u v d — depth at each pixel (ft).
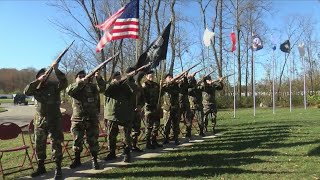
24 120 85.81
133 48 89.81
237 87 143.54
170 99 39.04
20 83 246.27
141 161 30.58
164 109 39.37
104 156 33.01
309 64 156.46
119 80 29.96
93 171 27.50
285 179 24.21
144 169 27.71
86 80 27.37
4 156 33.91
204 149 35.91
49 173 27.17
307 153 32.83
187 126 43.52
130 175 26.02
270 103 132.36
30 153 35.19
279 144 37.78
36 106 25.68
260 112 94.89
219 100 125.49
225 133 48.47
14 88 254.27
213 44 133.28
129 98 30.48
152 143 36.73
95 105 28.53
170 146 38.17
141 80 35.53
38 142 26.08
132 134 34.53
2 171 25.67
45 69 25.89
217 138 43.70
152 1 105.70
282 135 44.52
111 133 31.07
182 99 42.27
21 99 193.06
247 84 152.05
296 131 48.29
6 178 25.98
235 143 39.17
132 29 34.55
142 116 39.14
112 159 31.50
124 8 34.53
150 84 36.06
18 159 32.65
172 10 118.32
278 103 132.67
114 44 79.20
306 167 27.55
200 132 46.24
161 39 36.88
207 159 30.91
